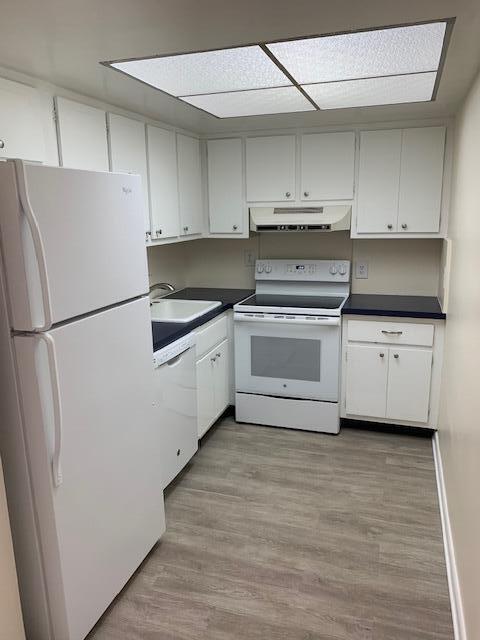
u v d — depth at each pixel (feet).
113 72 6.89
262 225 11.75
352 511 8.43
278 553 7.45
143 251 6.68
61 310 5.12
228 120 10.40
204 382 10.42
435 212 10.69
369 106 9.22
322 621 6.23
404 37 5.68
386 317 10.53
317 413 11.29
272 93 8.20
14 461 5.21
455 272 8.73
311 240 12.67
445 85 7.70
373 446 10.69
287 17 5.09
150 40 5.69
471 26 5.35
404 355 10.56
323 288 12.54
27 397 4.99
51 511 5.22
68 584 5.49
